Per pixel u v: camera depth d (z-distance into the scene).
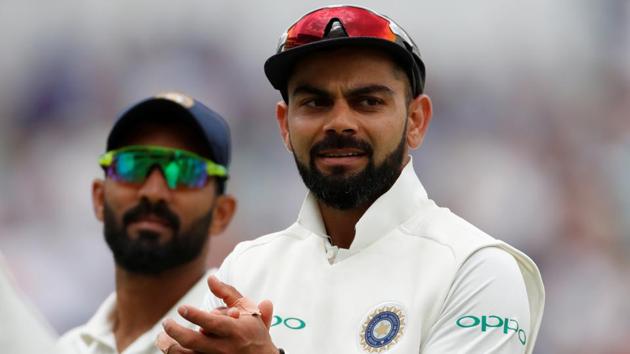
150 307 14.60
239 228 39.34
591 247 38.03
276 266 9.81
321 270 9.55
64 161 43.88
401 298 9.06
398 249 9.44
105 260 35.59
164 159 14.66
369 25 9.48
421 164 41.28
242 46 46.88
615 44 46.00
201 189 14.81
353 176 9.41
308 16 9.70
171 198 14.61
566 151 41.75
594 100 44.66
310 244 9.85
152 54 46.72
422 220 9.66
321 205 9.98
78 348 14.98
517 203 39.56
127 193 14.66
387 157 9.54
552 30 46.06
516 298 9.04
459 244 9.26
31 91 46.44
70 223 40.38
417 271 9.22
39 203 41.53
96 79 46.50
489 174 40.56
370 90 9.45
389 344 8.84
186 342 8.02
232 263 10.12
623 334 34.66
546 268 37.72
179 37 46.91
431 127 43.00
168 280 14.60
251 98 45.22
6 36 47.34
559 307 35.84
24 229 39.81
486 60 45.81
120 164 14.70
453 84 45.34
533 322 9.48
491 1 46.41
